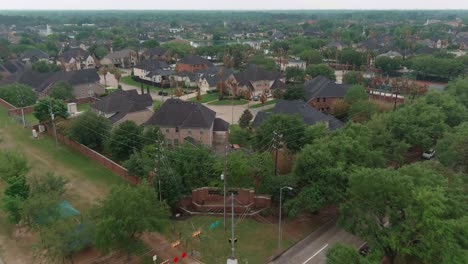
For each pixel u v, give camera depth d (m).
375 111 85.25
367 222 38.78
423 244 34.97
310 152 49.62
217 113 104.69
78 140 72.75
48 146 76.19
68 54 180.75
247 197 52.91
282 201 51.16
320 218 51.44
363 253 43.00
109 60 185.62
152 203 41.94
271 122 66.06
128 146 67.94
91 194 56.84
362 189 38.91
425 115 68.38
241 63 181.25
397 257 41.06
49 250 39.81
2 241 45.16
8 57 181.38
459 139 56.72
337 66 177.50
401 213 37.56
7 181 50.56
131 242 41.78
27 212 42.97
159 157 50.88
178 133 77.94
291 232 48.16
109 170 65.06
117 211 39.31
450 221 33.19
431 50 189.12
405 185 36.72
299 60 179.50
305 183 50.03
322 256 43.31
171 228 47.22
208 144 77.38
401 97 113.00
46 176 52.66
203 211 52.56
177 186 50.44
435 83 145.75
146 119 88.50
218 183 53.72
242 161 53.81
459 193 39.88
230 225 49.34
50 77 121.50
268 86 128.62
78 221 46.59
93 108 90.69
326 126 69.62
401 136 66.50
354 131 58.97
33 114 90.81
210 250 44.12
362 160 50.69
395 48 198.00
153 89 136.25
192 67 164.00
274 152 61.91
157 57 194.88
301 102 84.75
